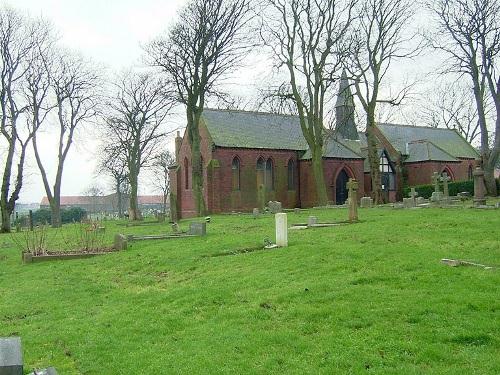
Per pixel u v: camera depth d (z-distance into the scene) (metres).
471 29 42.12
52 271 19.06
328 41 44.69
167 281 15.59
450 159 65.75
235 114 58.84
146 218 63.00
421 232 19.06
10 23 47.47
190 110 44.28
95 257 21.36
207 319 10.83
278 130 60.62
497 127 42.69
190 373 7.93
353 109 49.22
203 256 18.22
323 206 43.41
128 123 60.50
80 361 9.16
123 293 14.67
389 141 67.00
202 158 55.34
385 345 8.30
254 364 8.05
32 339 10.61
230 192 54.78
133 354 9.16
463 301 9.93
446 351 7.93
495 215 23.09
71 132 53.06
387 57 46.25
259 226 27.03
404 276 12.23
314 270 13.73
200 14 42.22
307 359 8.09
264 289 12.54
